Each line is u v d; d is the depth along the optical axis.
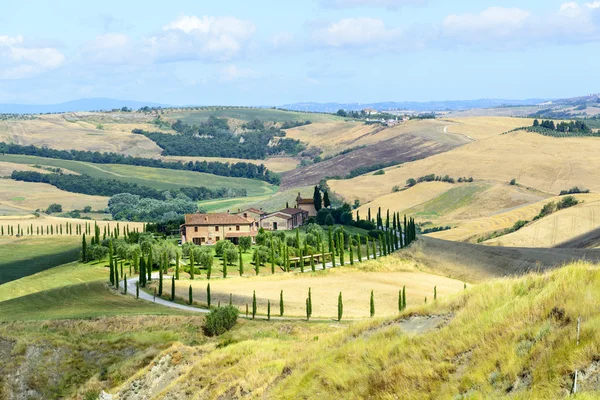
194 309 117.12
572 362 25.33
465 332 33.59
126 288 132.12
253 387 45.94
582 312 28.48
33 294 129.75
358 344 39.84
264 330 90.38
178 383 57.47
